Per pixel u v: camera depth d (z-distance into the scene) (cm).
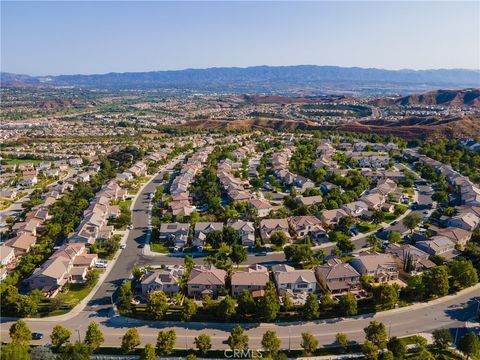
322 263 15188
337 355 10556
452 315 12244
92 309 12706
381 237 17750
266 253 16300
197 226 18100
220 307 11900
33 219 19262
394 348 10231
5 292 12731
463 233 16950
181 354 10644
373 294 12562
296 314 12175
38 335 11262
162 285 13412
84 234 17400
